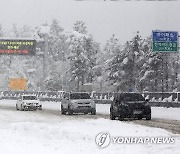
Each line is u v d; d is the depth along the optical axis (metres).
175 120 59.41
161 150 27.92
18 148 28.22
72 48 174.00
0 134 35.47
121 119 59.31
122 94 61.06
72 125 46.16
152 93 100.31
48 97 154.50
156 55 149.75
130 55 157.25
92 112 72.94
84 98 74.62
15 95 179.12
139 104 59.09
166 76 160.38
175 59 170.38
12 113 73.38
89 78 182.00
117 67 160.50
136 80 156.62
